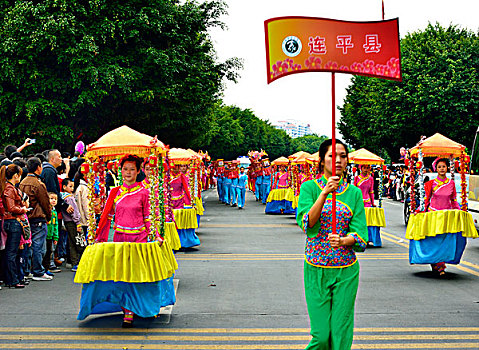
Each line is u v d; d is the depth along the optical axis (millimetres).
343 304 4359
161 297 6461
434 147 9398
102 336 5988
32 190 8883
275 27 4422
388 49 4461
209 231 16250
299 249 12523
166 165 8828
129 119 23672
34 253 8953
